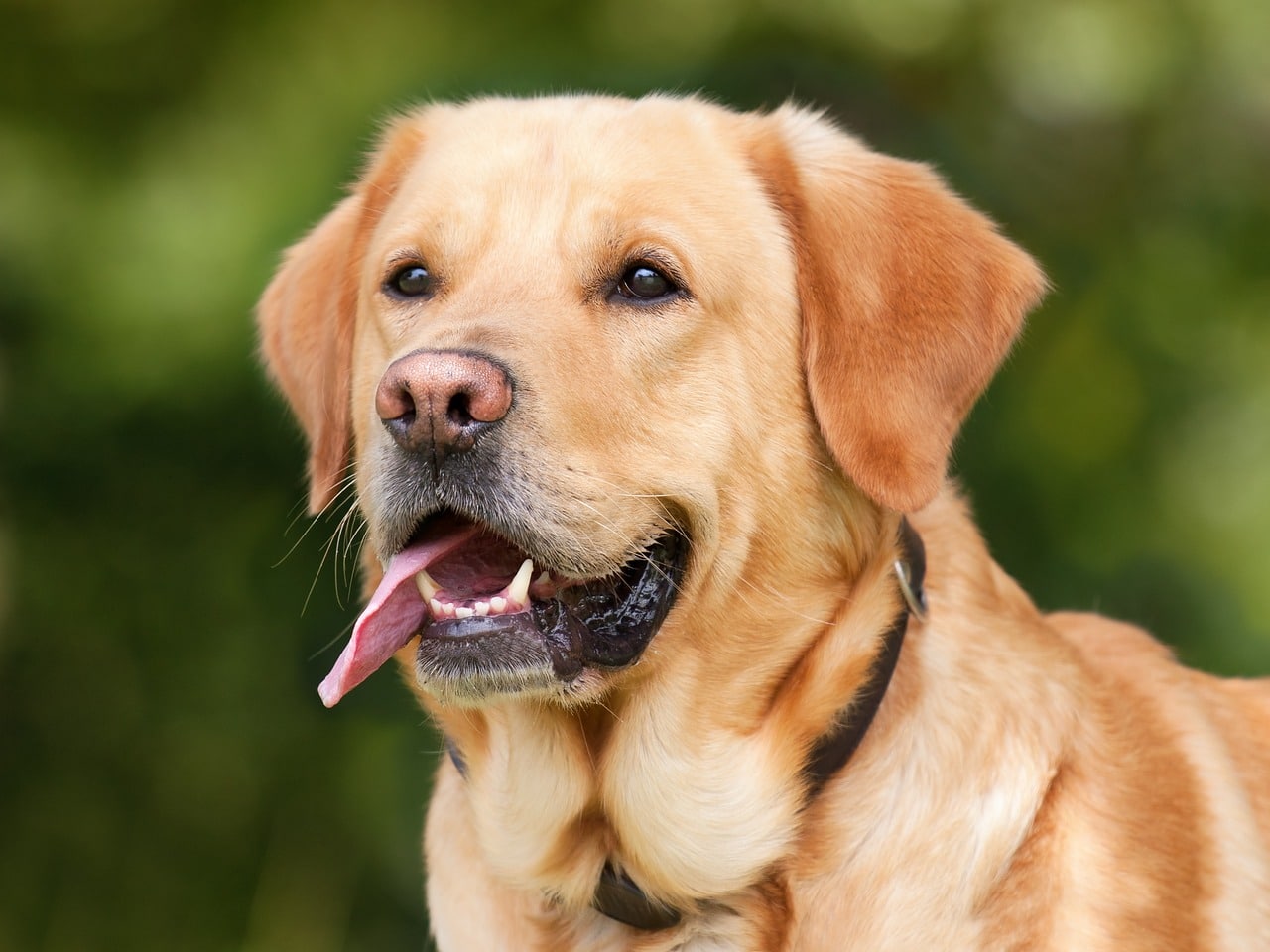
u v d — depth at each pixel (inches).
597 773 222.8
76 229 494.6
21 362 474.9
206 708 483.5
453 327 211.6
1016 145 578.9
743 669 220.4
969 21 547.2
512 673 207.6
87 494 488.4
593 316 218.7
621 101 242.7
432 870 243.0
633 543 212.5
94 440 478.9
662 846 218.5
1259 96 571.5
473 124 242.2
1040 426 519.5
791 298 229.6
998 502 498.0
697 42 550.3
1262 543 534.6
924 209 235.5
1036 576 494.9
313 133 502.3
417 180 241.4
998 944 208.8
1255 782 245.0
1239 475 547.8
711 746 218.8
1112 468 519.8
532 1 557.6
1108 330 546.9
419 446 206.5
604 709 222.1
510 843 225.6
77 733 487.5
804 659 221.3
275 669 481.1
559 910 228.1
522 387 205.8
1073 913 209.6
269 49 537.0
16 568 482.0
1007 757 214.7
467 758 231.5
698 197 227.0
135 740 486.9
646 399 216.4
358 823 471.8
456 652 207.9
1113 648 249.9
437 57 530.9
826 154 237.0
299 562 478.9
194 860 482.0
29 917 472.4
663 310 218.5
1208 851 225.0
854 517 225.9
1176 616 508.4
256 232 466.6
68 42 541.0
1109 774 221.1
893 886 212.2
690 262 219.8
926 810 213.6
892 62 551.8
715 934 218.8
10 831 479.8
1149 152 582.9
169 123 524.1
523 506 205.3
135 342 461.4
